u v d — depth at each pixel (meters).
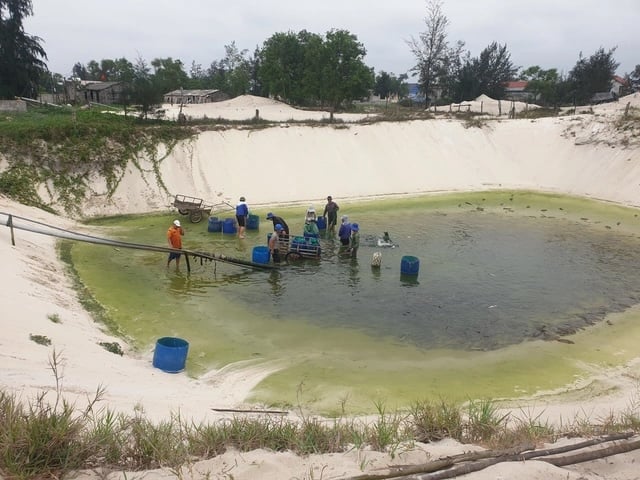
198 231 19.45
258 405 7.57
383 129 32.81
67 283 12.78
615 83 80.88
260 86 77.88
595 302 13.48
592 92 61.31
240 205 18.14
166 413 6.06
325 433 5.08
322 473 4.08
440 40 60.94
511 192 30.05
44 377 6.27
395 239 19.50
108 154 23.47
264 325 11.24
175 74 77.12
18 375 6.08
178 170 24.94
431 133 33.97
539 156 33.59
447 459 4.43
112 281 13.46
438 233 20.67
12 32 40.03
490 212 25.17
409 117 35.47
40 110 32.88
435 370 9.41
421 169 31.22
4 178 20.34
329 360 9.62
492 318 12.16
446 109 54.16
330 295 13.31
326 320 11.68
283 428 5.22
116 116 29.47
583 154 32.16
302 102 65.06
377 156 30.98
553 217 24.36
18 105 31.83
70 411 4.26
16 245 13.63
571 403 8.16
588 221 23.61
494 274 15.59
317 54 57.31
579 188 30.23
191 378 8.51
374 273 15.26
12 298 9.41
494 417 6.11
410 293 13.66
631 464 4.66
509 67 68.62
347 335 10.90
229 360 9.42
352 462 4.38
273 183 26.66
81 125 23.69
